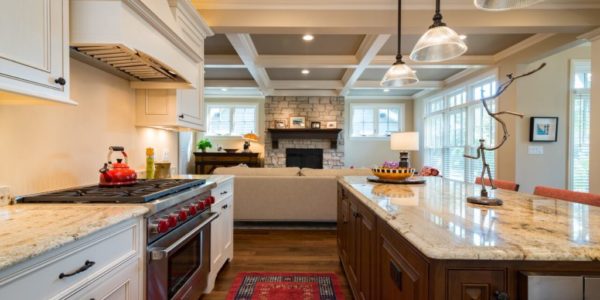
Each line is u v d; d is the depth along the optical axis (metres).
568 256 0.79
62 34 1.21
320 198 4.00
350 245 2.12
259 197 4.01
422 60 2.39
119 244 1.13
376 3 2.99
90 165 1.82
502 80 4.79
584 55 4.39
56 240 0.82
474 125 5.78
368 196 1.62
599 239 0.89
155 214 1.36
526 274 0.79
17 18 1.00
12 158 1.33
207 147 8.05
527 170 4.39
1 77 0.95
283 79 6.75
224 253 2.56
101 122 1.92
